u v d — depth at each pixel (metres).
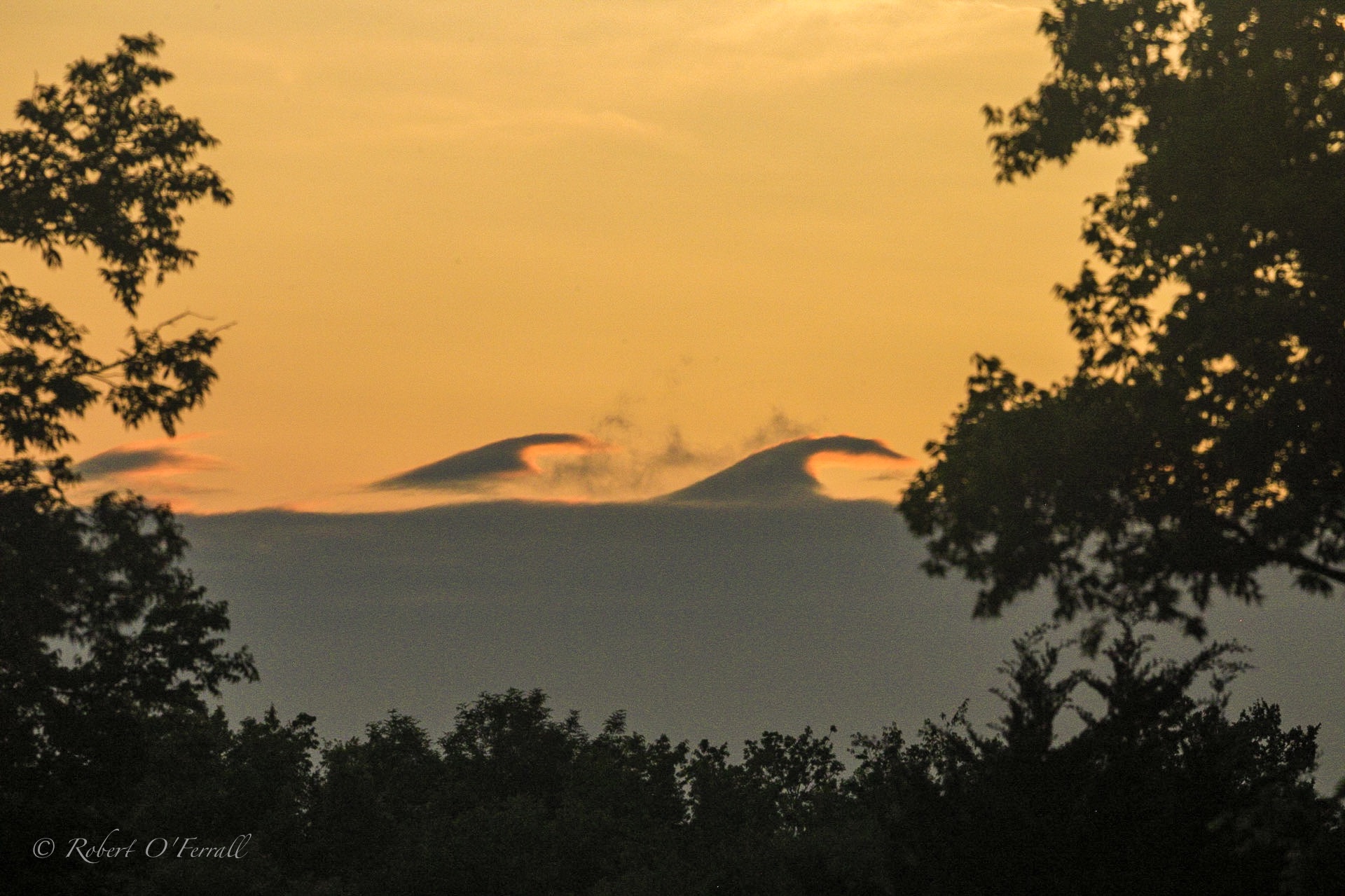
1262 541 83.19
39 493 108.06
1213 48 86.12
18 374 105.69
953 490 88.12
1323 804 64.56
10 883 99.19
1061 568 85.19
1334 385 77.88
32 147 107.81
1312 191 76.44
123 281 109.69
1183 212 81.38
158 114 110.94
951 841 79.44
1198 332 81.69
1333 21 82.81
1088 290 89.38
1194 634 84.31
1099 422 82.44
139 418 109.38
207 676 119.38
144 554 115.25
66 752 111.69
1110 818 76.50
